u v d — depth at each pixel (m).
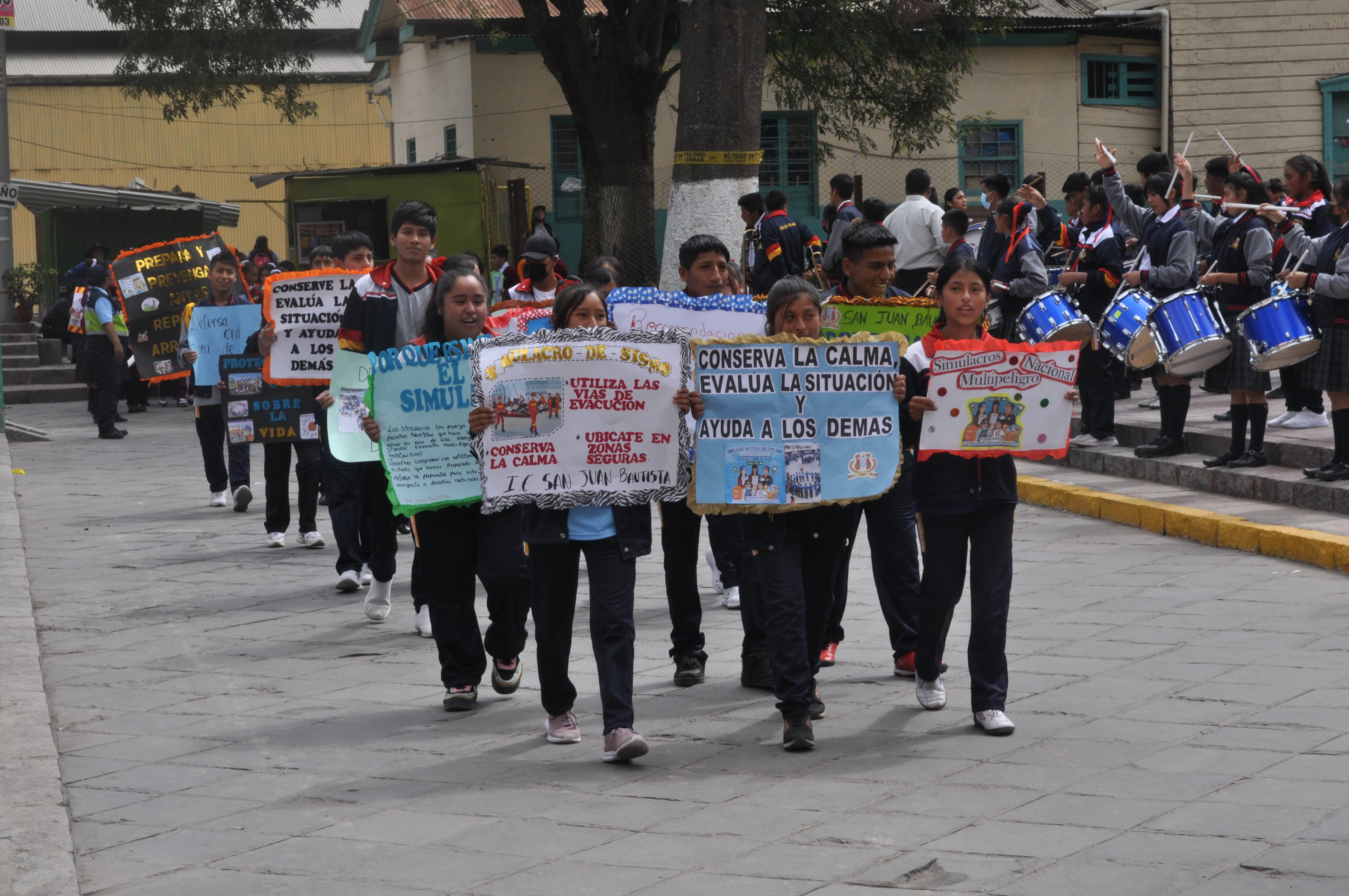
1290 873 3.83
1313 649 6.24
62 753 5.31
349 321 6.78
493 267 20.70
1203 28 25.42
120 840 4.38
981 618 5.28
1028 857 4.02
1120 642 6.54
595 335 5.11
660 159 26.23
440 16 25.83
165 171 41.91
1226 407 12.60
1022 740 5.15
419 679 6.34
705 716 5.64
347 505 8.26
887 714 5.59
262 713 5.83
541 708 5.84
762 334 6.57
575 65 21.16
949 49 22.52
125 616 7.73
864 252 6.71
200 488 12.99
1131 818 4.30
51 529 10.75
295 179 24.02
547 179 26.36
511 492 5.11
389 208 23.88
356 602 8.01
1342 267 8.52
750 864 4.04
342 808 4.64
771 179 25.64
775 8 21.03
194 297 12.01
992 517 5.32
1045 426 5.23
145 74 24.77
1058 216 12.60
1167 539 9.17
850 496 5.27
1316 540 8.03
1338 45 25.39
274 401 9.55
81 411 21.33
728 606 7.58
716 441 5.21
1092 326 10.14
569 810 4.55
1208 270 10.73
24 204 26.58
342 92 42.44
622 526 5.11
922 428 5.26
